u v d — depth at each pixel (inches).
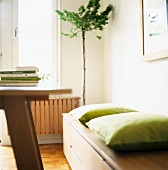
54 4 133.9
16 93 36.7
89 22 115.0
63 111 124.0
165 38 68.9
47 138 129.0
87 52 131.1
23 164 44.3
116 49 109.7
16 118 43.7
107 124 52.8
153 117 51.9
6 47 132.6
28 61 134.5
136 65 88.8
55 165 93.0
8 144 126.3
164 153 44.9
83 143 65.6
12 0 132.7
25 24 134.1
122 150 45.7
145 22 80.5
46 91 38.7
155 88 75.5
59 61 131.7
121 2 102.9
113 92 114.4
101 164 47.6
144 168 36.9
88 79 131.0
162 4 70.3
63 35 126.0
